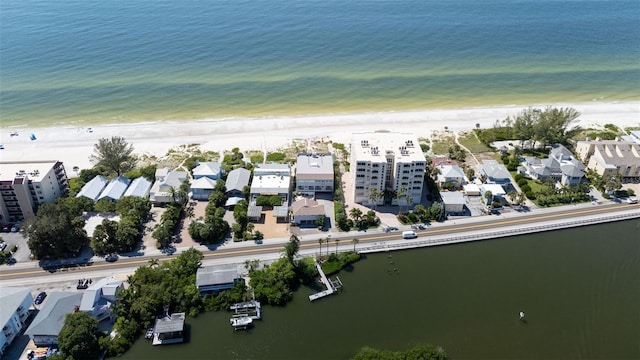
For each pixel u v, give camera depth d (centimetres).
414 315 14275
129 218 17450
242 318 13950
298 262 15738
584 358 12925
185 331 13725
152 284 14675
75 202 18300
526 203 19575
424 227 18012
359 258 16562
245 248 16950
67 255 16575
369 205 19462
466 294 15088
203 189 19812
